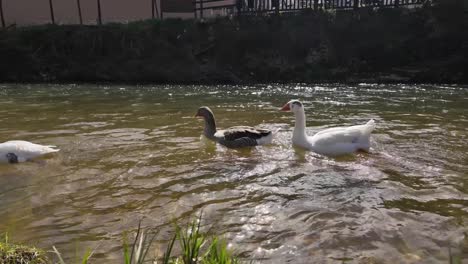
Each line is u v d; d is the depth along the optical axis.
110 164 5.96
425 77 20.92
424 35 22.16
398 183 5.12
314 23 24.00
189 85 21.16
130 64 23.61
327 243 3.53
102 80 23.27
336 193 4.76
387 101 13.44
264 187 4.98
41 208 4.31
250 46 24.31
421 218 4.04
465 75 20.38
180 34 25.08
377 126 8.89
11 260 3.00
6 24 27.52
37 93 16.38
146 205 4.40
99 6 27.81
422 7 22.52
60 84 21.25
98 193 4.77
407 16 22.62
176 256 3.23
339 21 23.59
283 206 4.36
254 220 4.00
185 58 23.95
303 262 3.22
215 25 25.19
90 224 3.91
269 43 24.27
